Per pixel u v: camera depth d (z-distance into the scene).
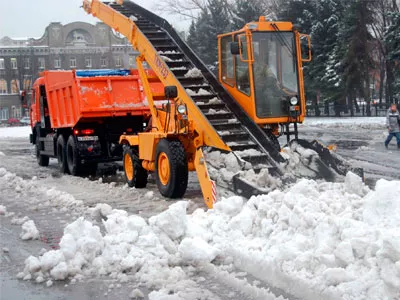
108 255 6.27
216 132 9.39
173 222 6.66
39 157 18.27
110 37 80.81
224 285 5.54
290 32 10.16
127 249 6.38
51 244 7.32
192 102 10.00
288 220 6.22
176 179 10.13
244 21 47.81
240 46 9.64
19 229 8.26
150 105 11.99
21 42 83.81
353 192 7.94
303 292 5.13
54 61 80.38
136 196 11.10
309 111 50.28
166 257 6.26
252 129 9.66
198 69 11.00
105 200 10.73
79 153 14.52
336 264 5.18
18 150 25.16
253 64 9.90
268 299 5.11
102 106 14.18
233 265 6.09
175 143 10.28
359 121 37.91
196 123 9.95
